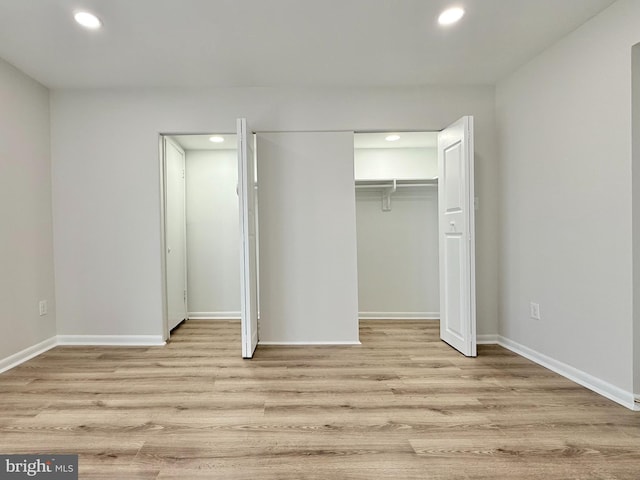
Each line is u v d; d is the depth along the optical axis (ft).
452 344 9.55
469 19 6.79
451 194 9.38
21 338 8.58
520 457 4.78
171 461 4.71
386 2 6.23
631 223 6.02
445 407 6.17
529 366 8.11
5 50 7.68
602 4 6.32
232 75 9.08
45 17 6.48
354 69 8.84
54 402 6.38
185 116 9.79
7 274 8.19
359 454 4.87
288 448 5.00
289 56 8.13
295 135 9.89
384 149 13.41
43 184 9.43
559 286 7.63
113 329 9.87
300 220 9.91
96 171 9.77
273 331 9.94
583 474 4.44
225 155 13.47
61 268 9.81
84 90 9.73
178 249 12.32
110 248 9.81
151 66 8.52
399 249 13.30
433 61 8.49
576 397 6.50
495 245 9.94
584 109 6.93
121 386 7.09
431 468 4.58
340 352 9.21
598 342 6.68
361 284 13.30
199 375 7.66
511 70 9.00
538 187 8.23
